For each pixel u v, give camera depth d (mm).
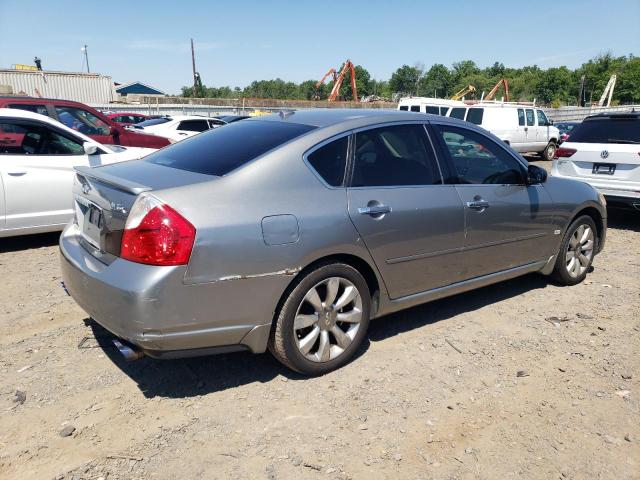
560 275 5301
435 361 3777
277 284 3129
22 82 33281
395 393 3352
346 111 4102
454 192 4066
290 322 3256
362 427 3004
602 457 2848
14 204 5977
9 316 4273
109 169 3594
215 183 3068
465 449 2867
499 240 4441
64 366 3527
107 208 3111
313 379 3473
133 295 2799
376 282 3688
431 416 3135
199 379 3434
